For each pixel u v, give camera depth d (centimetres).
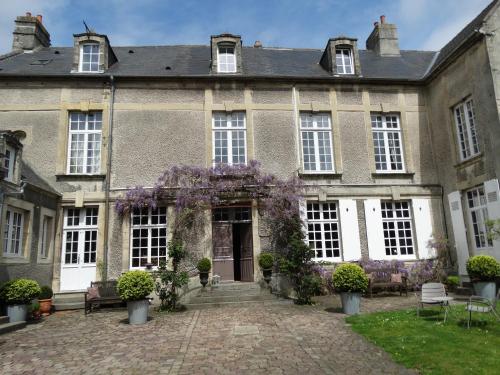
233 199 1216
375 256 1247
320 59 1523
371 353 569
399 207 1319
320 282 1075
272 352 586
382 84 1369
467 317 739
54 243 1153
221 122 1298
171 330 754
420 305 912
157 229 1202
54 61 1371
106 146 1222
